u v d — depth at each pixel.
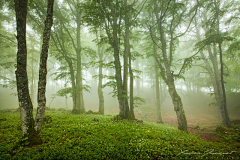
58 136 6.20
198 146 6.59
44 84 6.02
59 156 4.65
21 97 5.62
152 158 5.09
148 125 10.03
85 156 4.80
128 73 11.78
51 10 6.23
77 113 14.03
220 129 10.62
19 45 5.72
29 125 5.68
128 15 10.96
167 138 6.92
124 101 10.91
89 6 9.20
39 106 5.86
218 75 16.61
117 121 9.86
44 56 6.00
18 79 5.65
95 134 6.67
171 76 11.48
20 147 5.07
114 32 10.47
